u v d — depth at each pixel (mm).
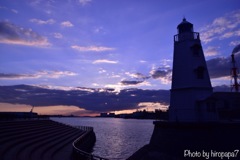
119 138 66938
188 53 33094
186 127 27125
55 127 45312
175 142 27578
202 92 31422
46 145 25359
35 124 39344
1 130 25859
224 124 25766
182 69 33156
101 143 55219
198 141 26156
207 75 33125
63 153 23344
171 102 33938
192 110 30609
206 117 29562
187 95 31594
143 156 29031
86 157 18766
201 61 33094
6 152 18922
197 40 33969
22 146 21609
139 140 61594
